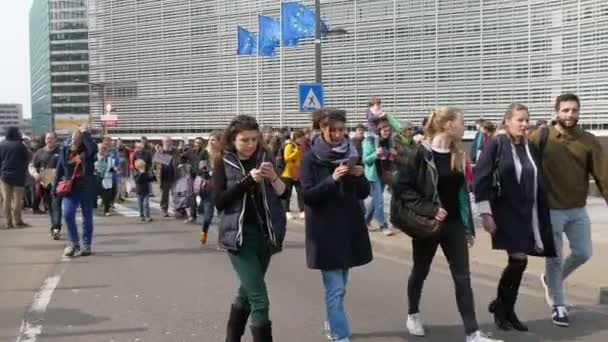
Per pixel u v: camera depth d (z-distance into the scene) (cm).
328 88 3459
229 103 4162
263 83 3869
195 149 1520
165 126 4650
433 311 686
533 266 839
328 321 545
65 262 984
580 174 624
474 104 2877
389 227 1223
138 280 851
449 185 550
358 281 840
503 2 2761
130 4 4866
